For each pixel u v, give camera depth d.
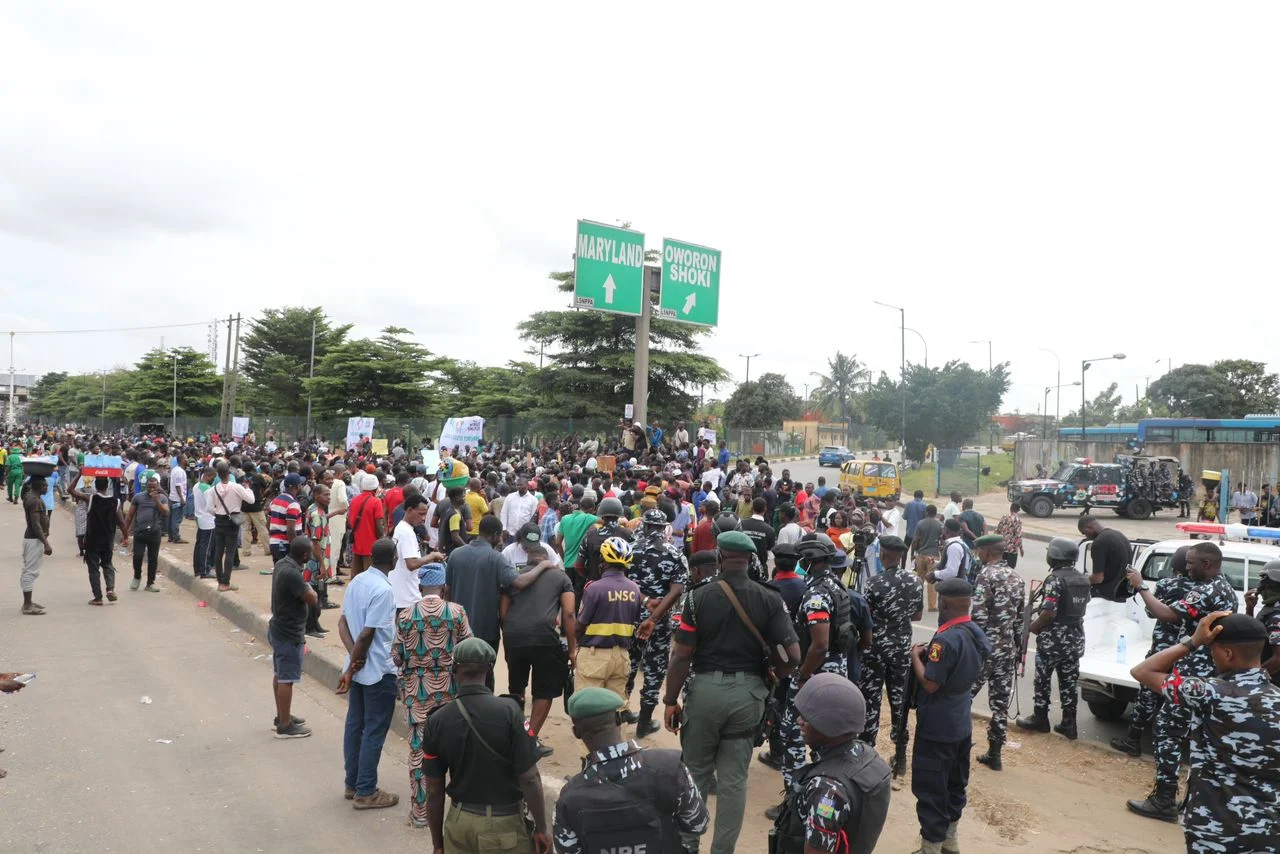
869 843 3.49
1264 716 3.71
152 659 10.41
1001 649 7.29
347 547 15.10
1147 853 5.77
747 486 18.56
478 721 4.20
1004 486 50.28
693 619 5.16
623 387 46.31
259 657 10.66
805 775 3.60
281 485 14.99
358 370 57.94
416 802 5.99
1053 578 8.18
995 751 7.30
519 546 7.75
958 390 56.50
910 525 17.78
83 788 6.66
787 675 5.41
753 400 81.25
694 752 5.14
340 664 9.54
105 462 13.34
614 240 27.73
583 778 3.39
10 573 16.02
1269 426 40.78
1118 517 34.84
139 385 78.75
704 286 29.77
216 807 6.39
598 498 13.29
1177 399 77.06
